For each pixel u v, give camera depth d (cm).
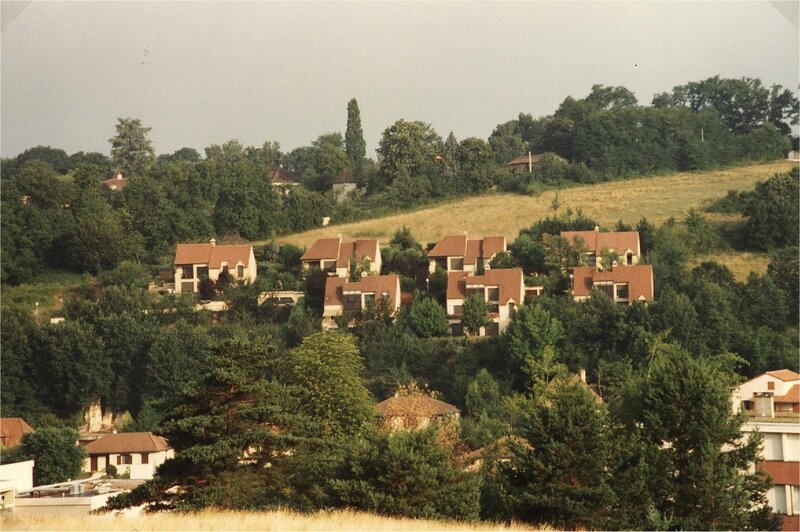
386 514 5078
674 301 12600
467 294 13875
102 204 17562
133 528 4544
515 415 8819
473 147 19938
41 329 13038
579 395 5469
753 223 15900
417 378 12325
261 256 16712
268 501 5447
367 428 5625
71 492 7106
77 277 16075
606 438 5425
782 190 16488
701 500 5256
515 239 16525
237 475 5500
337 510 5069
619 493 5241
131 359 12825
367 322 13512
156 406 5972
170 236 17400
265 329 13612
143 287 15588
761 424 5978
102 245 16250
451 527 4688
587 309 12862
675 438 5569
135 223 17388
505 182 19688
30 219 16350
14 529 4638
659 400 5638
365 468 5269
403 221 18275
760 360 12319
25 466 7256
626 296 13875
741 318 13250
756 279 13912
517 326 12325
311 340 7850
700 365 5919
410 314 13575
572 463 5256
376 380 12200
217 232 17700
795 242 15688
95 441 10206
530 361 10119
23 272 15700
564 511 5138
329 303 14200
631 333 12319
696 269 14888
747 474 5512
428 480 5128
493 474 5759
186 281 15550
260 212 17912
